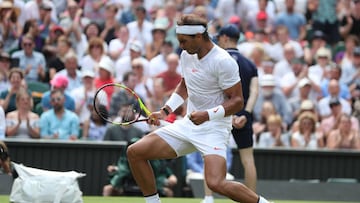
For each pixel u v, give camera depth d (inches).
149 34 1334.9
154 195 630.5
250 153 767.1
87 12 1386.6
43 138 1031.6
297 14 1451.8
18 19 1279.5
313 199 979.3
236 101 604.4
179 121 627.2
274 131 1106.7
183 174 970.1
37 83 1162.6
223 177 602.2
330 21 1481.3
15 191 706.8
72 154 990.4
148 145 618.8
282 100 1197.1
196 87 616.7
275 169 1050.1
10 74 1077.1
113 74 1193.4
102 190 992.9
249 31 1432.1
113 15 1337.4
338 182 999.6
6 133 1026.7
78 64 1263.5
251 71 764.0
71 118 1041.5
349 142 1107.9
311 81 1251.8
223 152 608.7
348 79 1334.9
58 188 701.3
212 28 1285.7
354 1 1514.5
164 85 1200.2
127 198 889.5
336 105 1147.3
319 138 1114.7
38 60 1211.9
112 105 1072.8
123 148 934.4
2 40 1254.3
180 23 600.4
